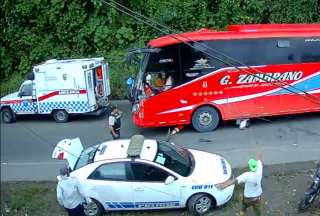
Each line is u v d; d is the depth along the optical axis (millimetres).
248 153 16312
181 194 12734
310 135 17609
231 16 26359
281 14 26219
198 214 12797
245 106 18906
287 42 18609
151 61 18547
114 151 13344
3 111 23047
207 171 12992
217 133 18750
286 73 18828
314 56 18891
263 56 18609
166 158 13125
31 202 14328
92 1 26703
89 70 21812
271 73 18719
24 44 28188
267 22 26453
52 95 22125
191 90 18625
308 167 14883
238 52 18484
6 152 18766
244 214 11938
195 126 18953
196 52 18406
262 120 19875
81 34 27281
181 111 18812
